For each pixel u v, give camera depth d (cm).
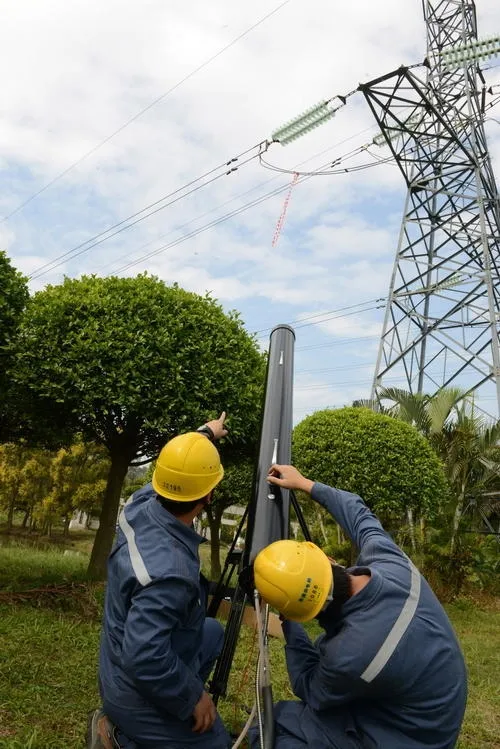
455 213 1933
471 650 729
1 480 2327
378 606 200
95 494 2133
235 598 257
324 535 1354
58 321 705
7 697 372
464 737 426
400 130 1708
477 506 1347
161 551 217
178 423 703
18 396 743
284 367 305
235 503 1320
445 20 2053
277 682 483
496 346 1566
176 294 764
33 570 898
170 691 201
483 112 1972
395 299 1867
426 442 1067
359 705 209
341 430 1012
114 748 220
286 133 1647
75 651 479
